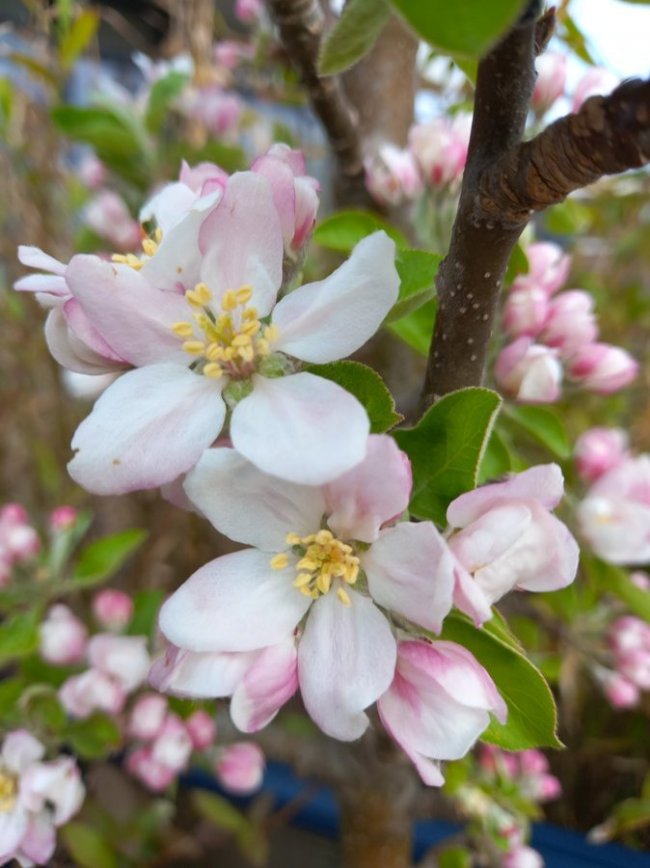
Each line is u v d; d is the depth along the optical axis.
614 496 0.17
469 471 0.09
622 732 0.27
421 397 0.09
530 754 0.21
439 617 0.07
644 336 0.32
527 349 0.14
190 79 0.25
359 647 0.08
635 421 0.31
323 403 0.08
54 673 0.19
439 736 0.08
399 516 0.08
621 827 0.22
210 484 0.08
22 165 0.27
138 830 0.25
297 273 0.10
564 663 0.21
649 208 0.32
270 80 0.26
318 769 0.21
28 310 0.29
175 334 0.09
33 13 0.25
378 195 0.17
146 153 0.24
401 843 0.22
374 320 0.08
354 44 0.07
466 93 0.21
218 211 0.09
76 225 0.29
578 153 0.06
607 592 0.19
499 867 0.20
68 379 0.27
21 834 0.15
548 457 0.19
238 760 0.20
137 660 0.17
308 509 0.08
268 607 0.08
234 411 0.08
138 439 0.08
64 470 0.31
